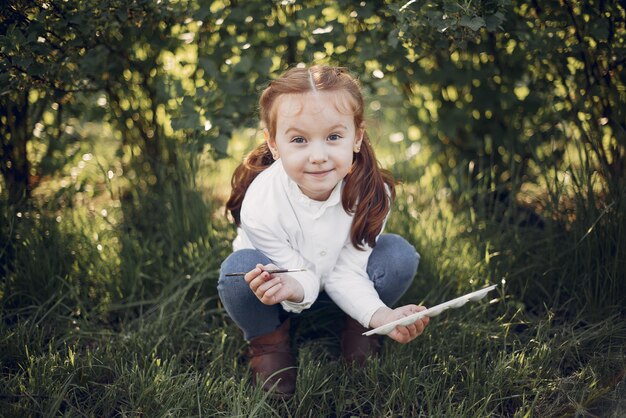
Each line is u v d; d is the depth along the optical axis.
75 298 2.30
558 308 2.27
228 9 2.53
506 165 2.84
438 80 2.69
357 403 1.88
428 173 3.10
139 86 2.67
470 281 2.33
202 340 2.13
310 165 1.73
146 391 1.80
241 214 1.94
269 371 1.97
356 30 2.53
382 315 1.84
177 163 2.65
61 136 2.63
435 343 2.09
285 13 2.56
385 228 2.50
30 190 2.51
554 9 2.27
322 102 1.70
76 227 2.47
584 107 2.34
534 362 1.97
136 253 2.43
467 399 1.88
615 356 1.98
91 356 1.97
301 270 1.76
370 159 1.91
